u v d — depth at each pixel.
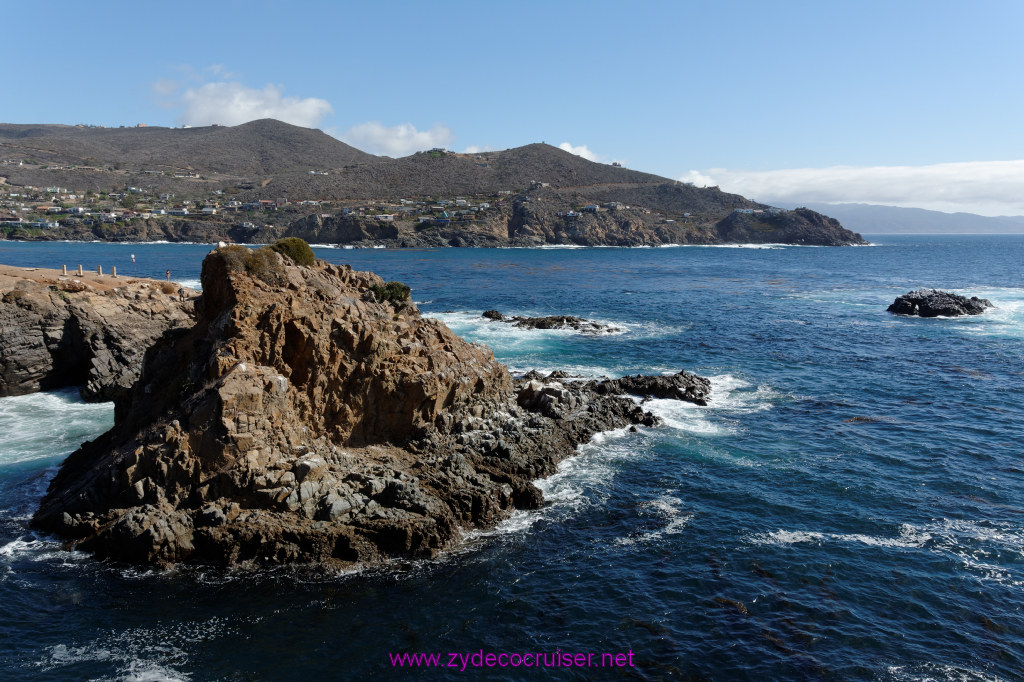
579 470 35.03
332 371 31.31
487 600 23.75
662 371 56.19
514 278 140.75
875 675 20.17
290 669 20.12
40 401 48.22
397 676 20.02
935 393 49.38
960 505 31.03
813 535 28.36
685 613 23.16
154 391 32.16
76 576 24.33
